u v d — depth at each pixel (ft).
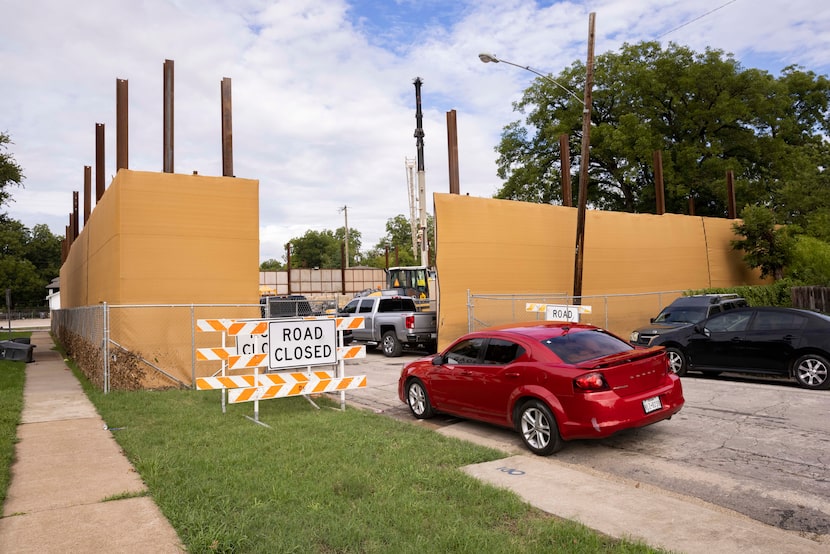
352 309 68.18
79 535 14.29
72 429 27.04
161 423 27.86
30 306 320.09
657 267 81.41
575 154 145.89
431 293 107.24
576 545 13.23
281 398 35.37
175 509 15.80
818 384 34.68
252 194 47.01
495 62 54.85
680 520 15.16
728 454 22.25
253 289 46.52
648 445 23.93
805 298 77.05
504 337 25.71
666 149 129.29
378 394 38.60
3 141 86.69
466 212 60.54
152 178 43.45
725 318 39.50
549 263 67.41
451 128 63.05
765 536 14.03
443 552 13.00
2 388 40.14
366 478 18.39
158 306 40.22
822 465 20.51
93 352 45.14
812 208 100.17
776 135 138.41
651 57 136.77
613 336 25.85
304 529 14.25
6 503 16.67
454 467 20.21
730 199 105.40
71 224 111.45
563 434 21.89
